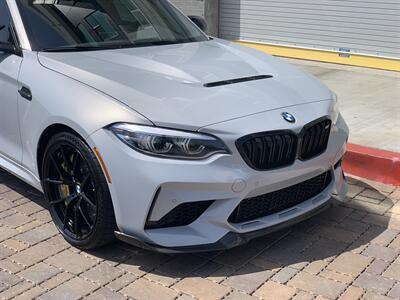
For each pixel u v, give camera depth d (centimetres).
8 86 420
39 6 447
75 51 423
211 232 342
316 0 903
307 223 425
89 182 364
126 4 492
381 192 486
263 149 346
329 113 388
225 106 353
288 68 446
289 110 369
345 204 460
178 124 333
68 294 336
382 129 590
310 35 928
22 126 411
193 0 1035
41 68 397
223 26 1042
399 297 333
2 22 448
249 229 352
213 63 418
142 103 345
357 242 399
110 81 366
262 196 358
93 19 459
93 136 344
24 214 441
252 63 434
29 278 353
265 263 370
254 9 988
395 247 392
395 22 827
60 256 378
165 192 330
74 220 382
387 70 855
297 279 351
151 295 334
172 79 377
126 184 336
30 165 416
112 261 371
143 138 332
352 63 891
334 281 349
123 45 446
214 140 333
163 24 497
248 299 330
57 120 368
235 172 335
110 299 331
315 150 379
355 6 862
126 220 342
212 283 346
